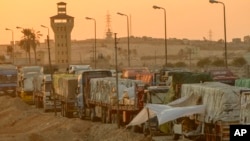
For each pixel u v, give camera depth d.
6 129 113.88
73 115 120.62
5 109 147.12
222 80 104.50
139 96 85.88
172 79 80.75
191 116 72.75
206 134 69.81
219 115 66.44
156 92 82.12
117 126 87.50
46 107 138.00
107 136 83.06
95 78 107.75
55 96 130.75
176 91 78.62
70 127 96.38
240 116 62.56
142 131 82.12
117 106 87.56
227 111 66.12
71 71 147.00
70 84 117.69
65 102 119.25
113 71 143.50
